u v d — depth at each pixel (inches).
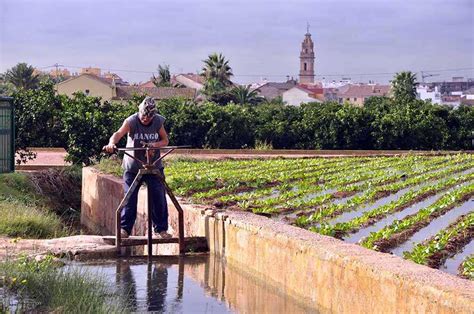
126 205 576.4
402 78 4463.6
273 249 479.2
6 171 1016.9
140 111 583.2
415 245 499.8
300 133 1898.4
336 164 1170.0
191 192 779.4
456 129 1894.7
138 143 585.6
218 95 3850.9
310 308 424.2
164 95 4119.1
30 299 405.1
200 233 594.2
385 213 652.7
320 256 422.3
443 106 1926.7
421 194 775.1
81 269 478.9
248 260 515.2
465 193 773.9
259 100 3907.5
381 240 512.1
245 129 1875.0
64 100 1526.8
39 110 1503.4
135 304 430.3
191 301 440.1
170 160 1195.9
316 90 6309.1
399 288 353.7
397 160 1262.3
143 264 537.0
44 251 538.3
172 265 535.5
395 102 2069.4
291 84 7027.6
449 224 594.6
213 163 1172.5
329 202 729.0
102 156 1338.6
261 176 942.4
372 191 792.9
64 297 402.0
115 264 534.3
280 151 1628.9
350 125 1879.9
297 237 461.1
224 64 4298.7
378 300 369.1
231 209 629.3
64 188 1069.1
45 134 1531.7
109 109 1523.1
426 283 340.5
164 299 443.8
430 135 1872.5
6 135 1007.0
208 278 497.0
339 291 403.2
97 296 417.4
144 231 691.4
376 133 1868.8
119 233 561.3
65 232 726.5
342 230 557.3
